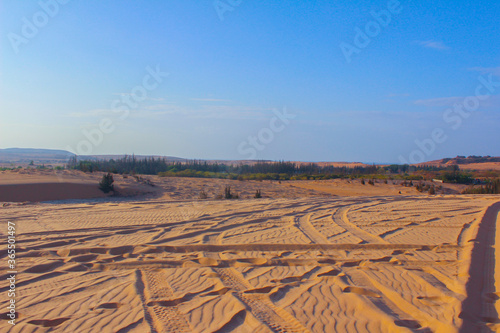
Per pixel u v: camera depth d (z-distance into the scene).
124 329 4.23
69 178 34.62
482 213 14.28
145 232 10.97
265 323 4.40
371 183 50.25
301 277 6.45
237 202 20.95
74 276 6.48
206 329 4.24
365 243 9.24
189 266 7.20
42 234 10.57
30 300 5.22
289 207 18.00
